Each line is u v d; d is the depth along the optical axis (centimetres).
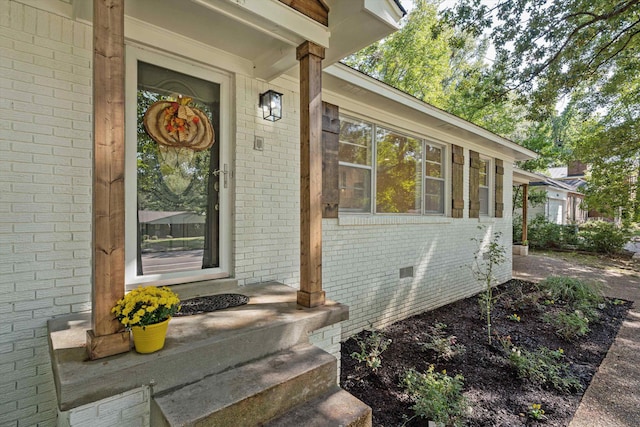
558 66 707
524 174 943
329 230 363
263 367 185
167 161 252
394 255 440
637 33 652
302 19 227
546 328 418
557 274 786
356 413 172
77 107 206
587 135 1105
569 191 1648
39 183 194
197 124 264
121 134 157
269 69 276
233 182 282
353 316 388
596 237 1145
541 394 266
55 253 199
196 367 169
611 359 332
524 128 1521
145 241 242
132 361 151
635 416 237
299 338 214
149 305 154
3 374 183
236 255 282
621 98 912
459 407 234
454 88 1403
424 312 488
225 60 271
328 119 359
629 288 651
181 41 246
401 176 467
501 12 700
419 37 1273
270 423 163
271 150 305
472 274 593
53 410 197
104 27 152
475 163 605
